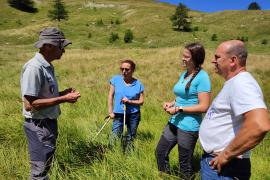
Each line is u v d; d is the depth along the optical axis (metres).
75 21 96.56
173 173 4.51
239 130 2.70
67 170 4.44
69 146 5.00
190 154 4.40
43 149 4.00
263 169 4.80
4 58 28.97
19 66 22.41
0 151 4.79
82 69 19.97
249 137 2.59
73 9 111.94
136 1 130.50
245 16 91.50
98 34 80.12
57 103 3.83
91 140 5.26
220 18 93.56
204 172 3.14
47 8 117.69
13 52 36.19
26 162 4.53
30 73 3.74
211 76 15.70
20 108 7.50
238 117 2.85
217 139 2.98
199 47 4.27
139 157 4.64
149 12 100.12
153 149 5.11
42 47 3.90
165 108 4.34
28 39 71.00
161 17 93.44
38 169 4.00
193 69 4.34
